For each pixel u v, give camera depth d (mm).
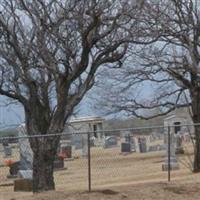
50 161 20938
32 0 19594
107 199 17625
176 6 33312
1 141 29922
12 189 31641
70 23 19516
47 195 18328
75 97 21219
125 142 64562
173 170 39031
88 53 20250
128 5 19469
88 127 79438
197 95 37750
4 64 21016
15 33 19766
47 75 21703
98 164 50031
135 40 21875
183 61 36375
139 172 39969
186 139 58375
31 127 21219
